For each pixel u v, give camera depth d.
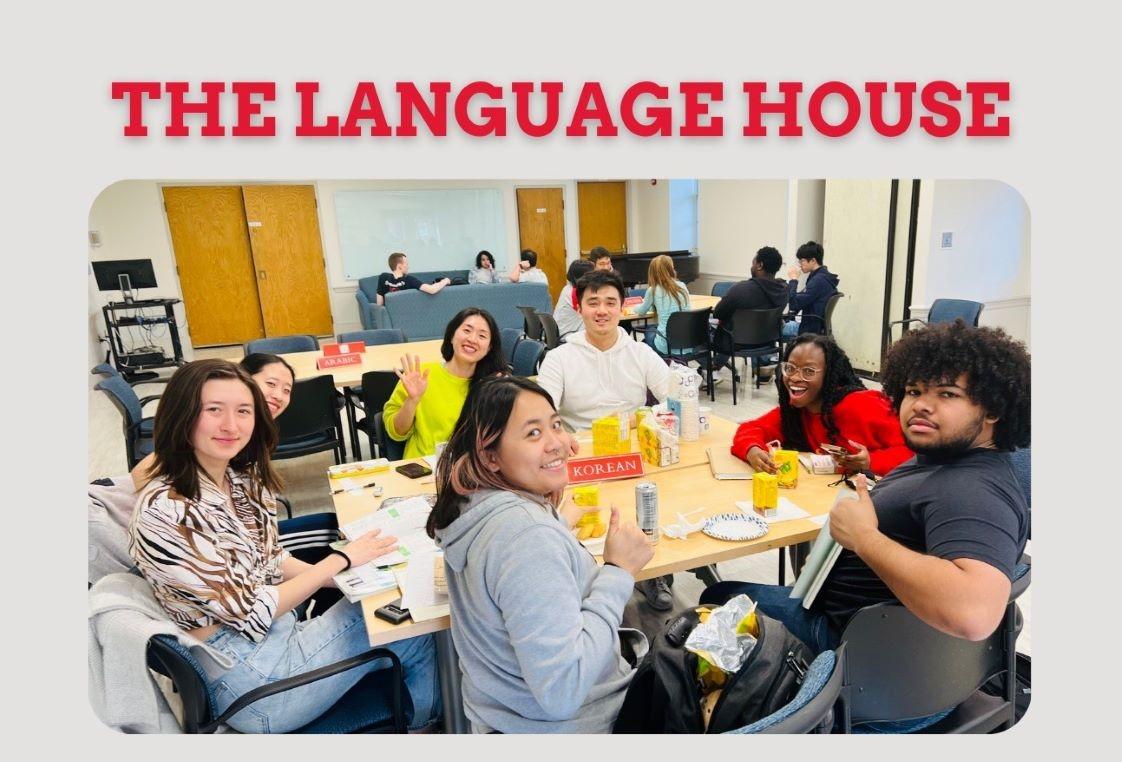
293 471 3.98
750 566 2.64
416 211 8.58
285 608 1.38
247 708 1.34
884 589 1.32
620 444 2.07
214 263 7.96
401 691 1.44
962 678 1.24
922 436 1.18
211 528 1.35
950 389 1.15
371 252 8.50
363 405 4.04
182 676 1.20
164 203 7.61
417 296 6.56
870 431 1.90
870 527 1.20
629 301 6.19
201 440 1.34
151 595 1.35
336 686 1.43
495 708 1.12
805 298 4.90
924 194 4.89
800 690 1.01
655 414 2.18
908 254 5.07
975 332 1.16
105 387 3.05
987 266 5.18
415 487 1.98
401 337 4.88
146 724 1.19
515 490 1.12
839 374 1.96
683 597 2.41
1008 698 1.33
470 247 8.93
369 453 4.29
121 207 7.36
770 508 1.67
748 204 7.67
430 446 2.52
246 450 1.57
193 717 1.23
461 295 6.68
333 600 1.79
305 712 1.39
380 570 1.49
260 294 8.16
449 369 2.53
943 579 1.03
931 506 1.15
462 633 1.12
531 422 1.11
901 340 1.28
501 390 1.12
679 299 4.96
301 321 8.39
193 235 7.81
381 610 1.32
